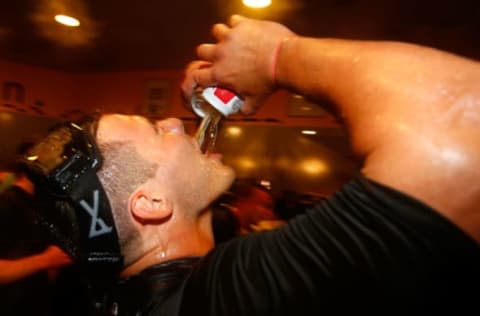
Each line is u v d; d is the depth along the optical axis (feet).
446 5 8.05
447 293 1.35
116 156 2.66
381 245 1.36
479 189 1.34
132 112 16.80
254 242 1.84
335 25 9.70
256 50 2.33
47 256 5.27
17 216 5.53
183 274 2.37
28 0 10.52
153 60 15.11
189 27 11.19
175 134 2.95
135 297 2.32
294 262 1.55
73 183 2.51
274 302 1.57
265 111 13.97
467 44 8.99
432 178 1.37
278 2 8.74
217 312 1.75
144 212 2.63
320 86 1.91
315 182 13.00
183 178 2.84
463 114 1.44
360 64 1.74
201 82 2.75
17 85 17.31
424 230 1.32
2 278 5.08
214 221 5.82
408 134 1.46
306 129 13.32
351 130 1.67
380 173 1.44
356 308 1.41
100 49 14.30
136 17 10.87
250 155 13.91
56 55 15.67
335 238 1.46
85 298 5.10
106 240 2.56
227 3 9.23
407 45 1.73
